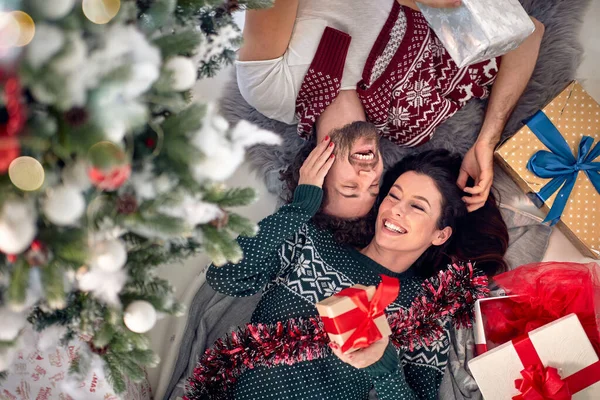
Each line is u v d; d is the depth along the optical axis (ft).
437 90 5.71
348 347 4.17
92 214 2.72
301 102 5.57
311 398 4.93
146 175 2.78
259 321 5.24
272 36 5.02
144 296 3.17
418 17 5.42
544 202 5.57
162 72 2.74
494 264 5.76
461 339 5.82
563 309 5.17
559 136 5.54
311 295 5.12
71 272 2.79
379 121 5.66
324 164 5.37
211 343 5.72
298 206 5.18
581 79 6.05
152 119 2.92
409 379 5.25
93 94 2.38
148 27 2.88
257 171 5.90
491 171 5.72
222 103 5.89
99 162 2.39
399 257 5.48
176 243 3.37
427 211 5.49
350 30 5.23
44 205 2.45
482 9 4.66
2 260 2.65
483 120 5.90
